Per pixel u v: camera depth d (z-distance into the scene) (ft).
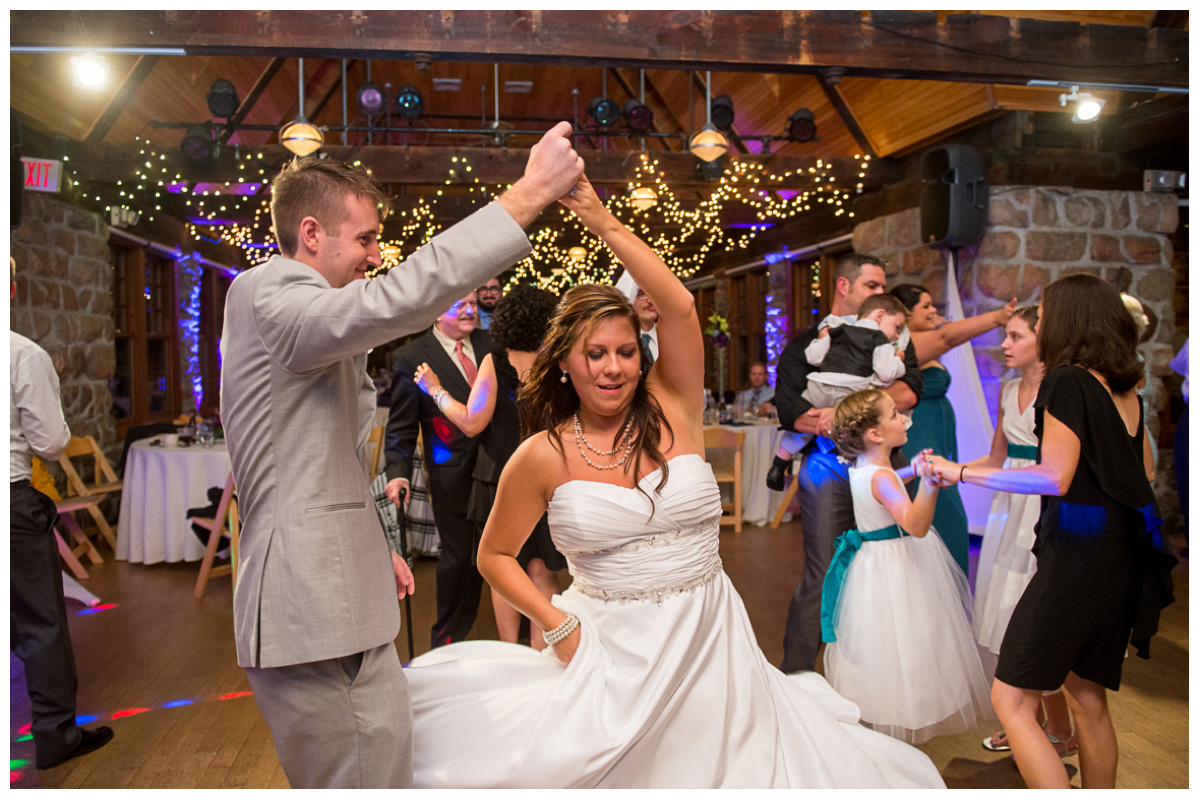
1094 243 18.37
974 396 17.29
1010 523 9.09
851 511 8.81
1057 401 6.20
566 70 28.60
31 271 17.01
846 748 5.42
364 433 5.52
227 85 19.79
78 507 16.29
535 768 4.97
